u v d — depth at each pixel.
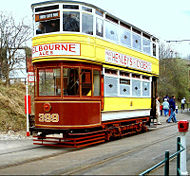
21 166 7.21
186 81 54.28
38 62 10.19
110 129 11.56
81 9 10.16
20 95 16.56
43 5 10.21
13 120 13.51
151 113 16.47
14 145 10.51
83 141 9.70
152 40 16.66
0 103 13.98
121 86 12.58
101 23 11.12
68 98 9.67
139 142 11.24
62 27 9.85
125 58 12.94
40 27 10.23
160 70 46.72
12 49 25.09
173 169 7.18
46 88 10.02
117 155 8.55
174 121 20.88
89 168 6.92
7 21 26.02
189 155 9.01
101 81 11.00
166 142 11.18
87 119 10.00
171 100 20.47
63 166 7.12
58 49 9.77
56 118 9.70
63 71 9.77
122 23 12.90
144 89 15.15
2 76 23.86
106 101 11.24
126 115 13.00
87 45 10.20
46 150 9.57
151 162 7.68
